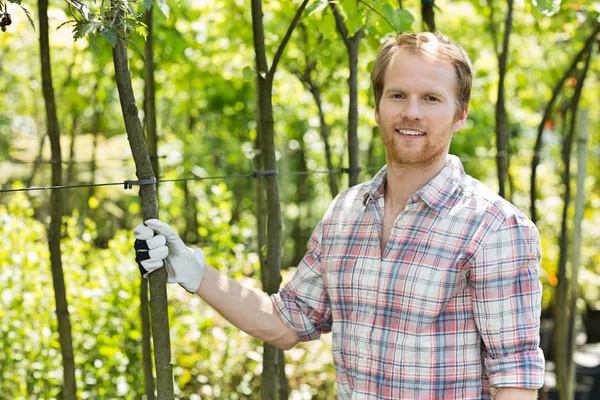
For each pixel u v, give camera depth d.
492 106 6.12
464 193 1.71
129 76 1.66
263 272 3.45
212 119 7.18
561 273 3.80
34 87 6.61
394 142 1.70
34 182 6.98
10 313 3.61
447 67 1.68
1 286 3.70
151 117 2.89
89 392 3.66
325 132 3.39
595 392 5.06
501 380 1.65
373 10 2.19
